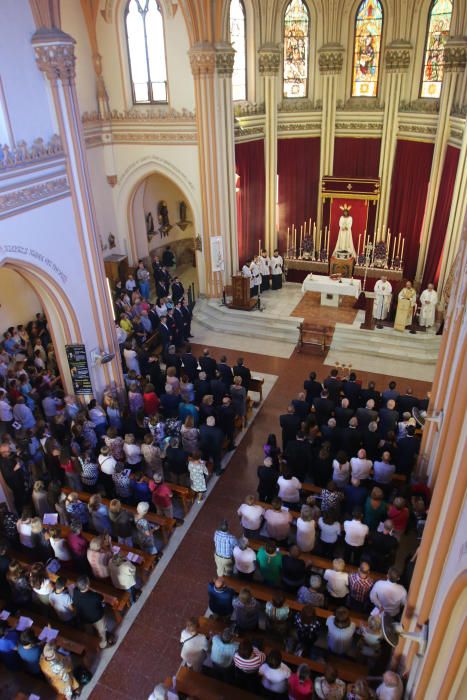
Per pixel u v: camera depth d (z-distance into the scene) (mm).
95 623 8008
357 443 10344
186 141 18219
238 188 19891
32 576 8023
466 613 4484
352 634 7219
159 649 8297
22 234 10461
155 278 20688
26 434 11055
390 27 18484
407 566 8242
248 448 12625
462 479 5105
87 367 12750
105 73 18219
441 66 18062
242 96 19812
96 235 12328
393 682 6242
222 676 7336
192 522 10602
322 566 8703
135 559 8930
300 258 21469
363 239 20828
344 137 20547
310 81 20250
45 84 10680
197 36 16281
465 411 5492
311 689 6359
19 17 9930
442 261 17578
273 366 16234
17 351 15328
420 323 17297
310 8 19047
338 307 19031
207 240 19203
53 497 9766
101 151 19078
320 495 9539
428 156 18719
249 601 7465
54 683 7383
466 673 4699
